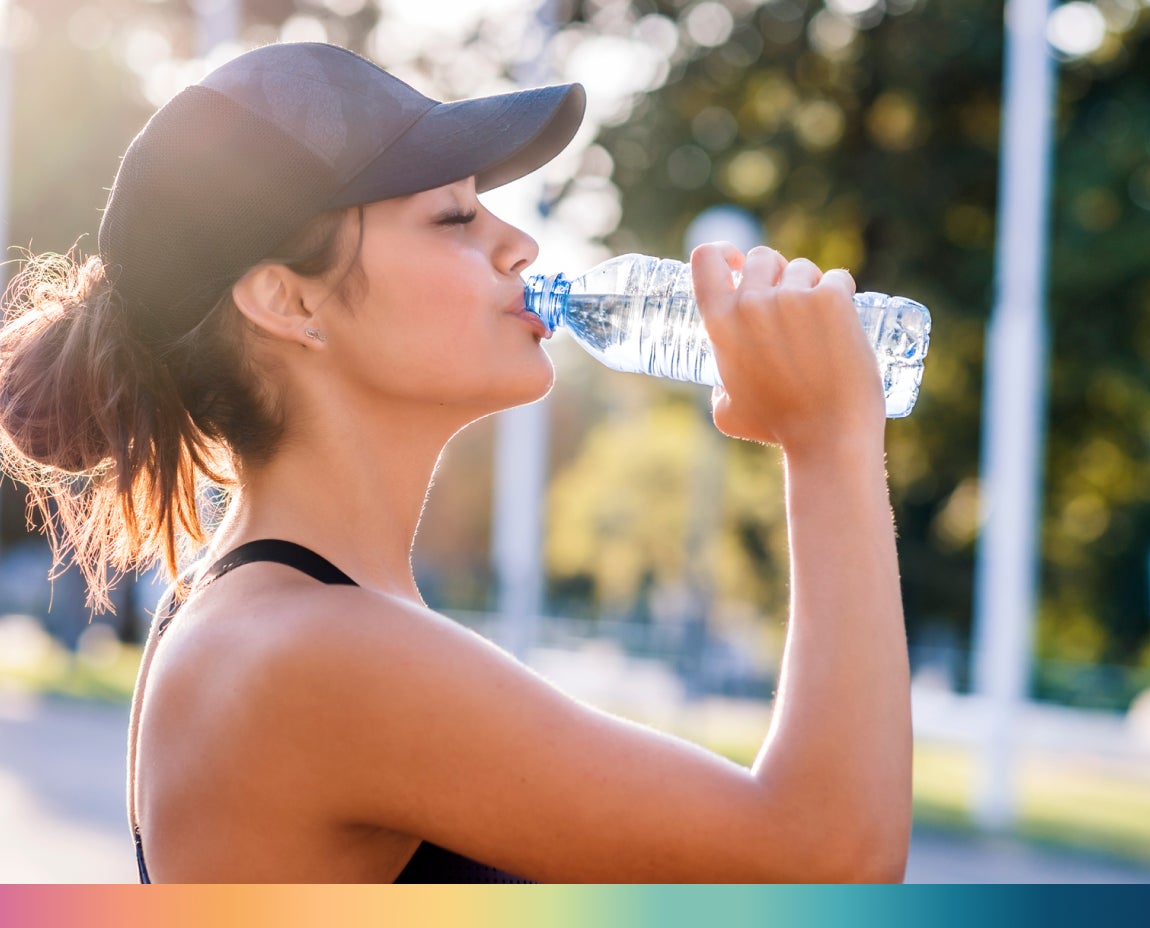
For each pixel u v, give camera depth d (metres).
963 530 21.56
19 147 19.47
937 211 17.97
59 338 1.77
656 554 37.84
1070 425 20.03
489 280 1.65
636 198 18.59
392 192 1.59
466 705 1.34
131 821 1.71
